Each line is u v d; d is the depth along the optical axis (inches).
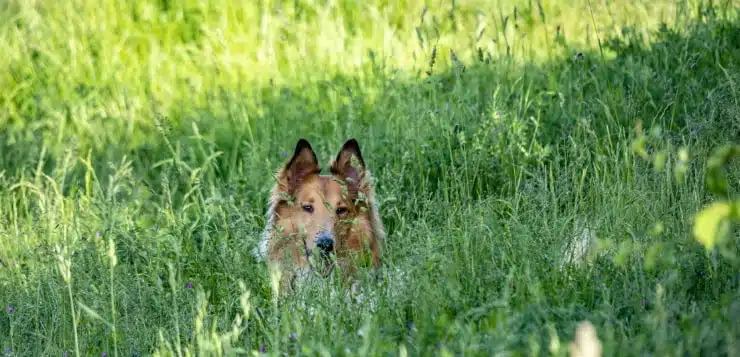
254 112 639.1
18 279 411.8
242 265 404.5
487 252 383.9
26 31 823.7
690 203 395.9
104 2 868.6
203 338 327.9
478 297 342.0
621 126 513.0
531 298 315.3
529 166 517.3
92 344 369.1
